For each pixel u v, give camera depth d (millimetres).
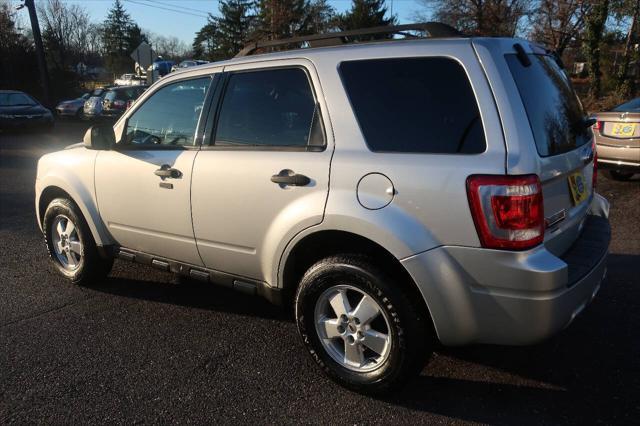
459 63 2680
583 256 2939
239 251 3389
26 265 5172
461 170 2551
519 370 3258
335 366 3059
